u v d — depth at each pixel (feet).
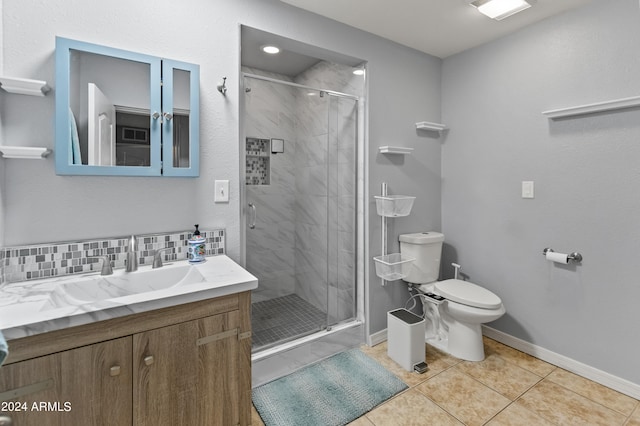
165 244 5.31
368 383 6.33
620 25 5.89
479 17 6.96
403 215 7.72
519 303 7.63
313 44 6.79
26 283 4.20
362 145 7.98
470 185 8.59
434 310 8.18
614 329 6.12
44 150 4.14
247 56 8.36
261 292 7.49
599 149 6.23
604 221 6.21
